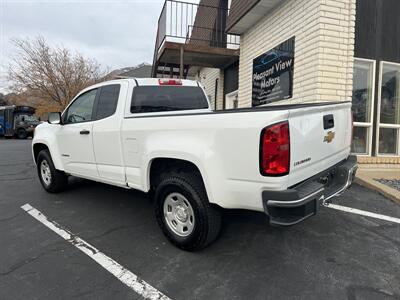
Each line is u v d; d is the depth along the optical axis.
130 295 2.63
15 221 4.36
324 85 6.20
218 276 2.88
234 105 11.01
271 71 7.81
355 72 6.76
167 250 3.41
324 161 3.22
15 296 2.63
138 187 3.73
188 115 3.09
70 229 4.04
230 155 2.77
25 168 8.66
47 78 32.06
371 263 3.06
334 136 3.35
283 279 2.81
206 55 9.77
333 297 2.55
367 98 6.91
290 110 2.59
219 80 11.81
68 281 2.84
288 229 3.87
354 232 3.76
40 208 4.89
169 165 3.51
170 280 2.83
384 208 4.55
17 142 19.92
